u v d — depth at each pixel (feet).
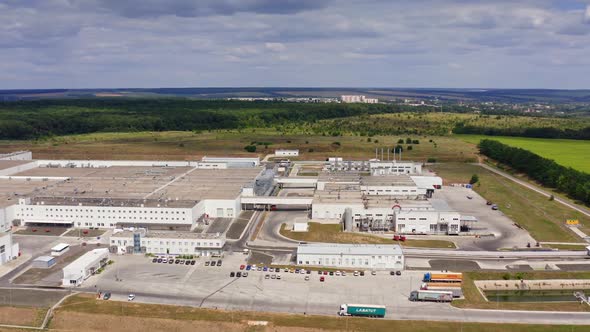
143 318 452.76
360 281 544.21
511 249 648.79
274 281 542.57
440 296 493.77
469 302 496.23
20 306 477.36
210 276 554.87
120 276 553.23
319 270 571.69
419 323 450.30
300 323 446.60
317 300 497.87
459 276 528.22
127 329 442.91
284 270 570.46
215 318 453.58
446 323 451.12
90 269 552.41
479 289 536.01
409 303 492.95
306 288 524.93
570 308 484.74
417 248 650.02
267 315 460.96
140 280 542.57
